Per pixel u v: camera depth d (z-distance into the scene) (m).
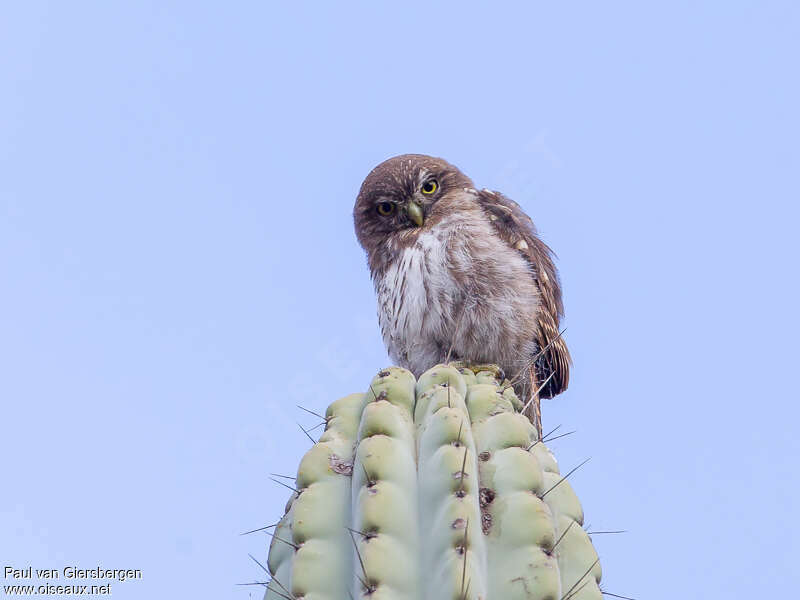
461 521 6.79
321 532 7.29
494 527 7.12
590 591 7.26
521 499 7.17
